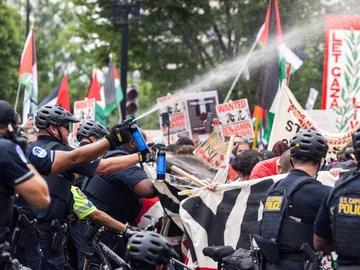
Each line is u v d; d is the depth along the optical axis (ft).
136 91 71.20
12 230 19.95
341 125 44.09
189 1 88.07
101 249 26.45
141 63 92.17
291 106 36.42
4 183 19.42
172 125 48.70
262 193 26.53
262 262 21.54
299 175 21.26
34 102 53.93
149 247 17.07
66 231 26.35
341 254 18.99
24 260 23.77
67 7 202.28
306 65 70.03
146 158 24.44
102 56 96.32
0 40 128.47
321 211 19.63
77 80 189.06
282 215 20.81
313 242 20.45
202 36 89.61
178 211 28.14
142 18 91.40
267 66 46.32
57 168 23.41
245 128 45.75
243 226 26.55
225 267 23.24
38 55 165.07
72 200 25.63
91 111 49.60
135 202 29.01
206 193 26.91
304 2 64.59
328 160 34.17
